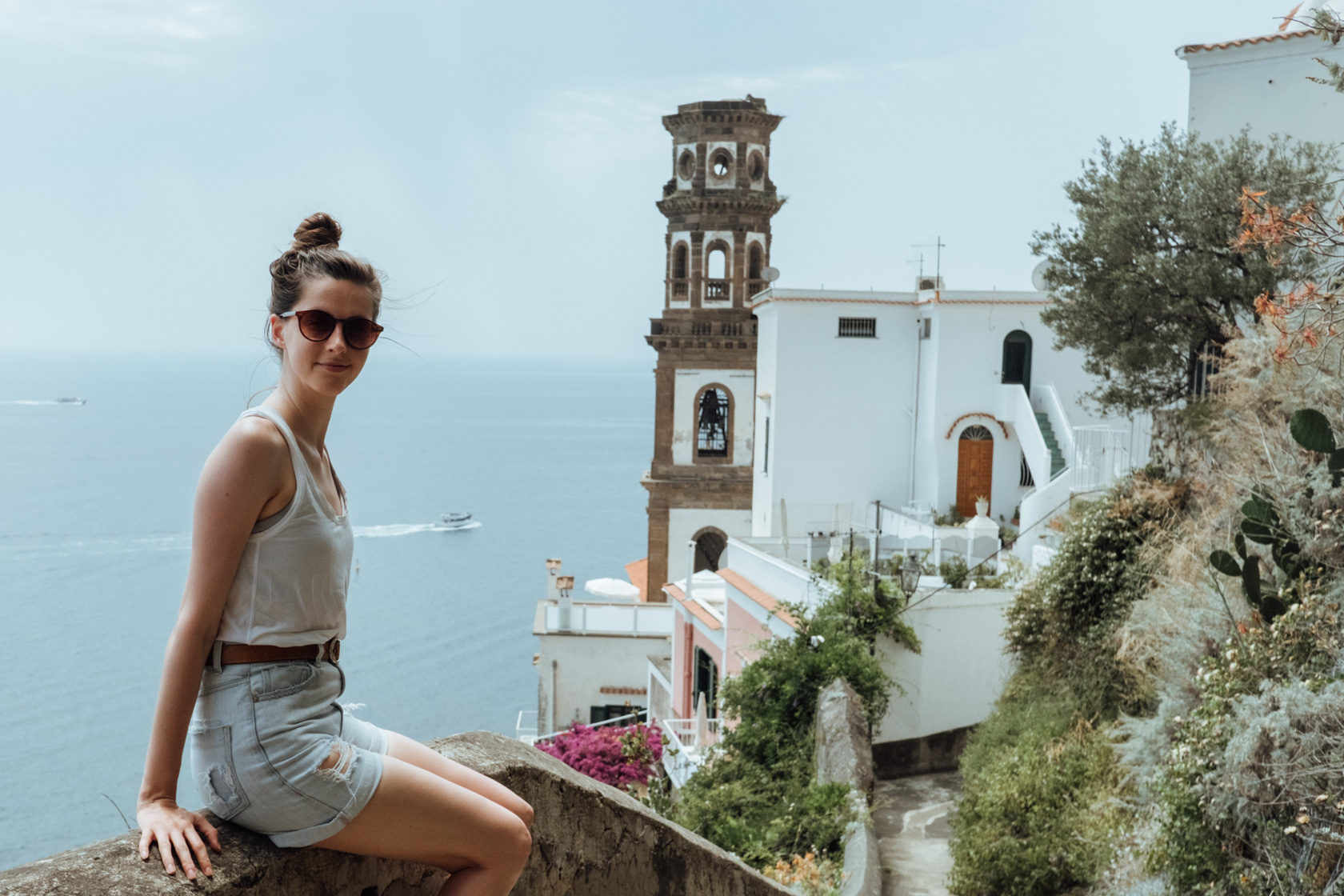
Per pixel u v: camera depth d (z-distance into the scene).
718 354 44.50
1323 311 9.06
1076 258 17.17
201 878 2.26
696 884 4.51
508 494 184.38
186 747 2.54
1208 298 15.64
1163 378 17.12
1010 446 31.84
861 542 23.89
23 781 50.84
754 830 14.52
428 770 2.75
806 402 33.44
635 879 4.14
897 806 16.75
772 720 17.70
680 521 44.69
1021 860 11.55
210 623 2.33
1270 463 10.14
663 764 23.11
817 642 18.08
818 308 33.16
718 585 29.41
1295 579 9.05
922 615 19.09
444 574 106.12
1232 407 11.82
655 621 35.16
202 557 2.31
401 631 80.31
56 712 61.94
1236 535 9.25
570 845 3.76
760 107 44.97
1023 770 12.70
